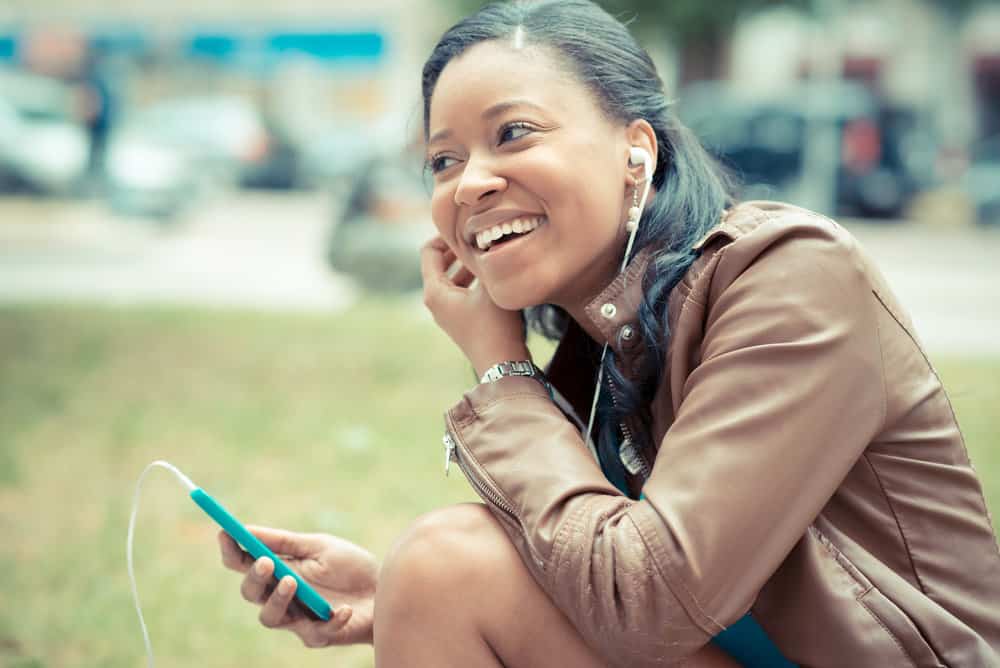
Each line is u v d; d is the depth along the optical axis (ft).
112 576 11.02
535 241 5.81
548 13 6.02
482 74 5.81
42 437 16.43
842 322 5.25
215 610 10.19
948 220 55.06
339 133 74.69
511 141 5.76
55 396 18.89
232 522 6.15
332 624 6.37
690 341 5.65
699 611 4.98
